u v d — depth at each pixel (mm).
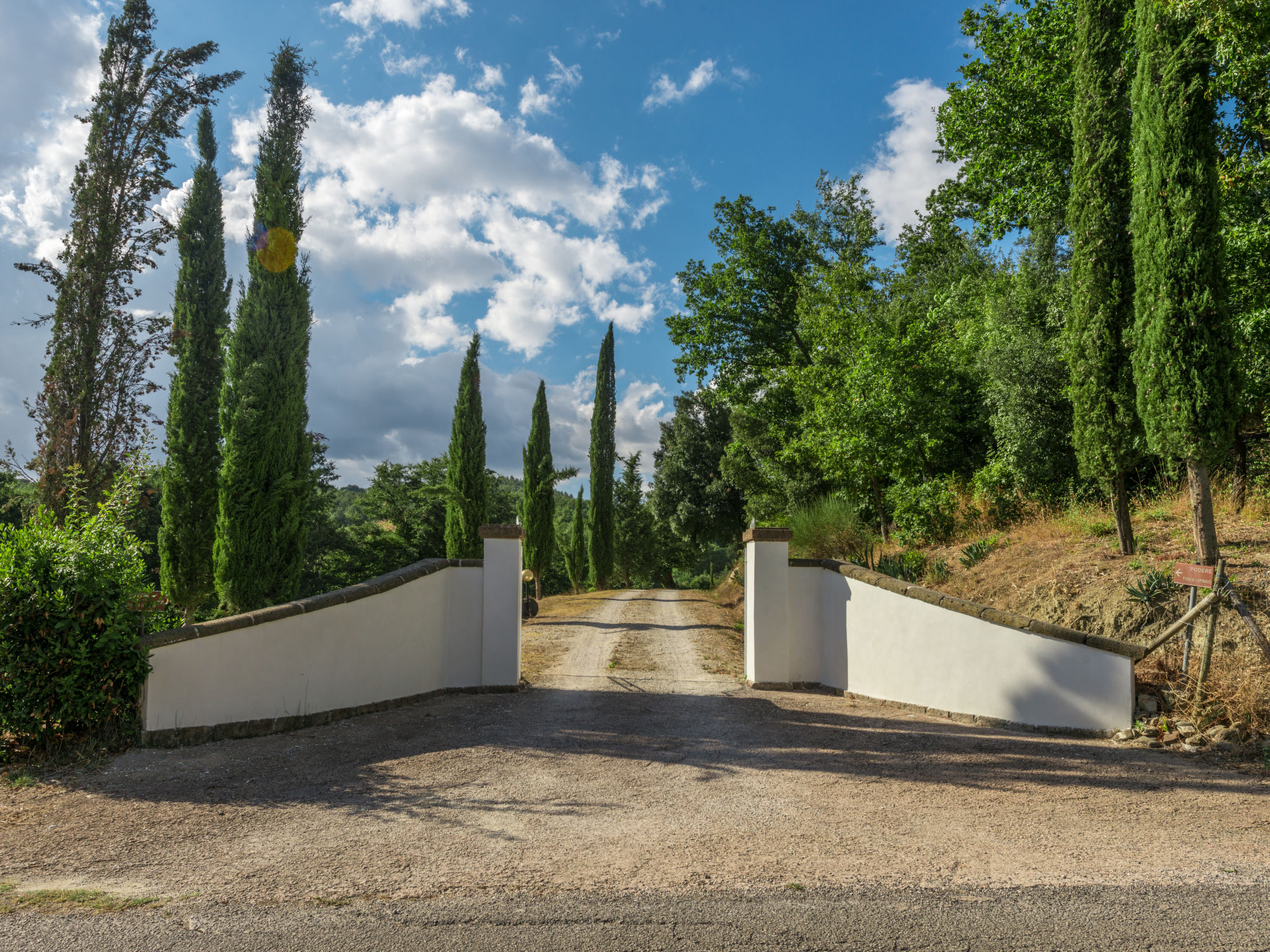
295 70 11922
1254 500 9945
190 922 3029
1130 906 3219
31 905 3197
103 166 12156
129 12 12273
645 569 59625
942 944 2857
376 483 39188
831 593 9297
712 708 8031
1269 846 4000
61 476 11156
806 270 25344
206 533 11930
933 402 14469
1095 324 9102
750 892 3342
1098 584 8312
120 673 5789
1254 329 9969
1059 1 14461
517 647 9031
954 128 16922
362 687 7656
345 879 3494
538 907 3174
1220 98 9453
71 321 11781
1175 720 6422
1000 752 6152
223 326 12344
